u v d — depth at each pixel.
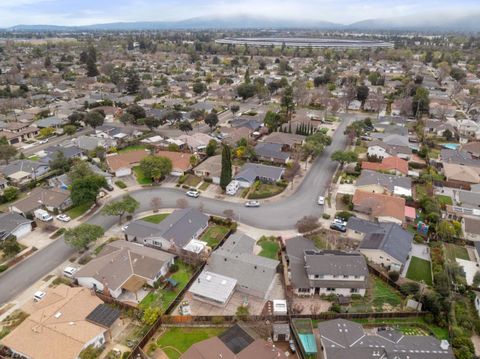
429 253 62.06
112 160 93.50
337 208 76.19
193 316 47.34
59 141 116.25
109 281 52.03
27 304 50.62
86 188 72.62
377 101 154.12
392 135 113.88
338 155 93.06
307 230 66.88
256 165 92.12
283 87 192.00
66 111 141.25
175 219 66.56
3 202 77.50
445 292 50.75
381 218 69.81
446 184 86.62
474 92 175.50
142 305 50.44
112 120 138.50
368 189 81.38
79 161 90.12
